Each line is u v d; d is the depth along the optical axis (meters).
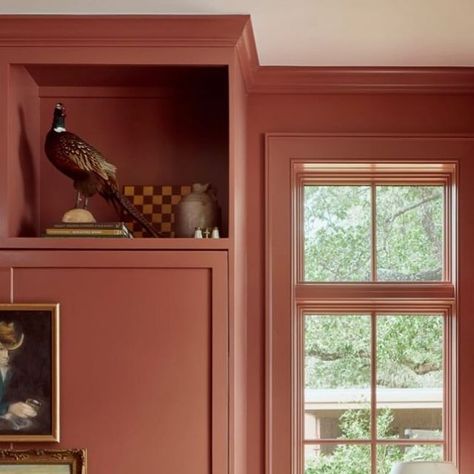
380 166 3.37
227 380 2.73
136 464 2.73
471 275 3.31
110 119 3.13
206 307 2.74
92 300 2.75
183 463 2.73
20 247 2.75
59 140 2.80
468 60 3.15
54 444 2.73
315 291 3.38
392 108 3.31
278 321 3.30
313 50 3.03
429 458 3.36
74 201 3.11
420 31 2.82
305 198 3.43
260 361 3.29
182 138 3.13
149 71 2.87
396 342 3.39
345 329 3.40
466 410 3.29
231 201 2.76
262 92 3.31
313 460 3.38
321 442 3.38
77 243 2.75
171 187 3.12
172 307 2.75
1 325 2.73
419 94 3.31
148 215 3.12
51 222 3.10
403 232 3.42
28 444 2.73
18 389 2.72
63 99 3.11
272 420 3.28
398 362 3.39
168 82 3.03
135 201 3.12
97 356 2.74
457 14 2.65
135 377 2.74
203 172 3.13
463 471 3.28
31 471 2.69
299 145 3.31
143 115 3.14
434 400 3.38
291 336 3.29
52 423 2.71
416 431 3.38
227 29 2.72
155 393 2.74
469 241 3.31
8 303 2.74
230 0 2.55
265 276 3.30
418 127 3.31
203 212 2.87
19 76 2.86
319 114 3.31
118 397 2.74
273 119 3.32
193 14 2.69
